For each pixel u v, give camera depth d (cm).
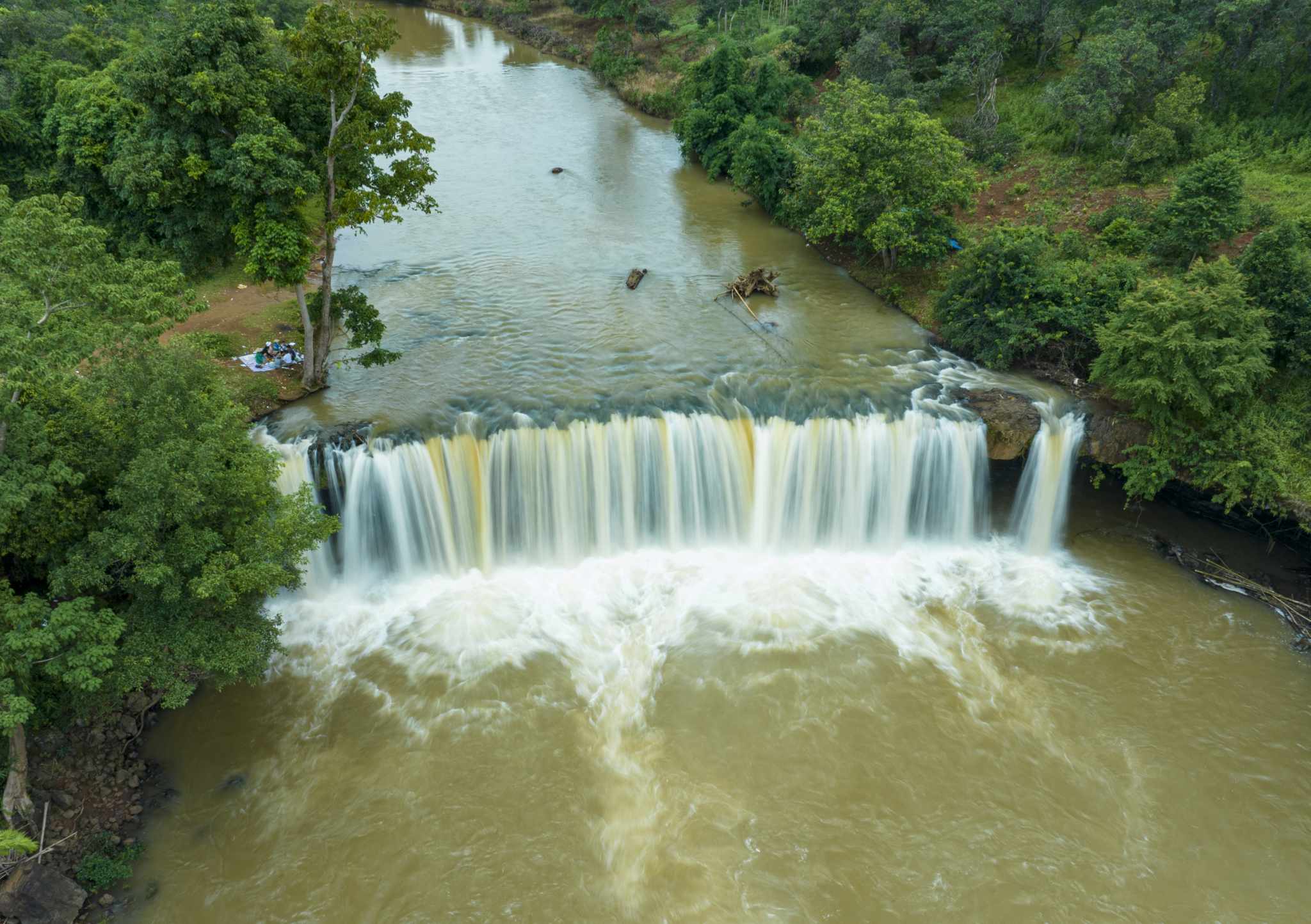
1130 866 1919
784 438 2833
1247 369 2591
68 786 1986
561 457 2759
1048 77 5384
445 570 2802
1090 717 2289
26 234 1866
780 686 2383
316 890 1862
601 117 6756
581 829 2000
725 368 3216
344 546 2697
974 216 4309
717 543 2956
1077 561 2870
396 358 2998
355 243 4341
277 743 2198
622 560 2877
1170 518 2922
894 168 3728
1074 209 4194
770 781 2119
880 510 2908
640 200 5084
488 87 7506
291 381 3005
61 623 1658
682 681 2403
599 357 3269
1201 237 3397
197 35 2408
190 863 1908
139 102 2492
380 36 2492
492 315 3600
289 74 2598
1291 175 4056
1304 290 2756
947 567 2859
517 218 4734
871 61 5403
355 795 2070
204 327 3353
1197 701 2331
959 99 5453
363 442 2689
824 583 2777
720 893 1866
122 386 1872
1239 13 4322
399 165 2767
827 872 1908
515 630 2570
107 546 1736
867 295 3900
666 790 2097
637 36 8675
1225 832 1992
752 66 6212
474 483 2734
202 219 2619
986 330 3238
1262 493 2584
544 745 2208
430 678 2402
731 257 4291
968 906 1839
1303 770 2139
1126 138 4478
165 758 2139
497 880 1888
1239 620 2598
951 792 2089
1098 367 2844
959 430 2841
